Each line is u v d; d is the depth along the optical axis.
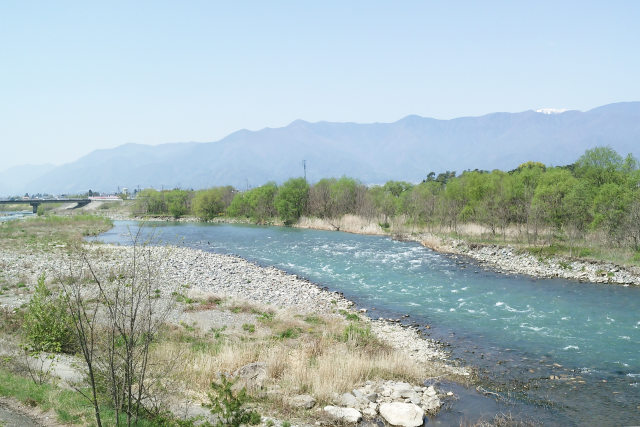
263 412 15.22
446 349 23.66
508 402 17.22
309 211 112.75
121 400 11.95
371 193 113.19
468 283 40.97
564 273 44.06
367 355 21.19
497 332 26.67
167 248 17.97
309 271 47.81
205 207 134.00
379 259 55.09
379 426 15.02
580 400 17.41
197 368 18.11
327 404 16.41
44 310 18.06
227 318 27.44
